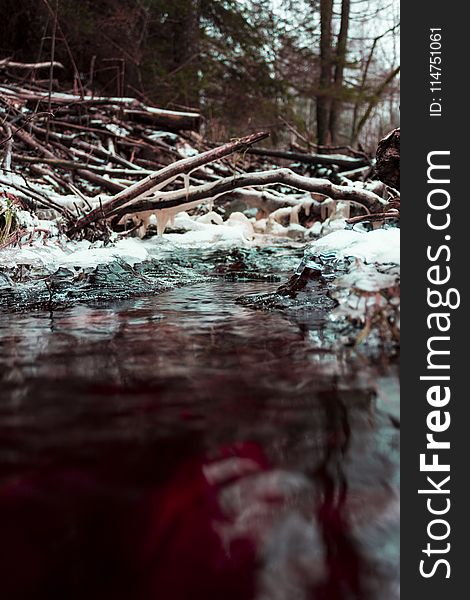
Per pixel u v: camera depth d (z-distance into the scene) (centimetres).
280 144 1504
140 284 239
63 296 211
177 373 103
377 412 82
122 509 54
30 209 389
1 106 596
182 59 1205
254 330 142
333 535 52
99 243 346
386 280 138
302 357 113
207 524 52
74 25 956
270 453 67
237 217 488
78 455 65
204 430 73
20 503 54
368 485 61
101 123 705
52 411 81
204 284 254
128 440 70
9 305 193
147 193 368
